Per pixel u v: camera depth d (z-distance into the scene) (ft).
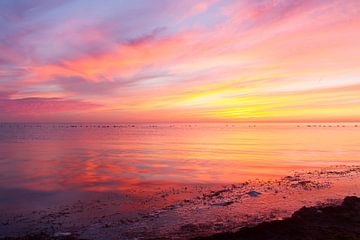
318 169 100.53
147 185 80.18
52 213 55.98
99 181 86.63
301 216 44.52
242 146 203.82
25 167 115.75
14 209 59.16
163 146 210.38
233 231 42.34
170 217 50.98
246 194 64.59
